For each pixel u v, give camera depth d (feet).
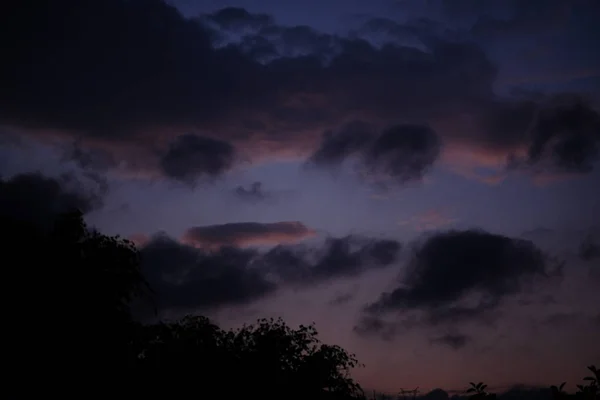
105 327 88.63
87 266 89.10
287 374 111.34
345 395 114.83
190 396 100.12
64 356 85.10
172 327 105.91
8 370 81.61
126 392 91.15
